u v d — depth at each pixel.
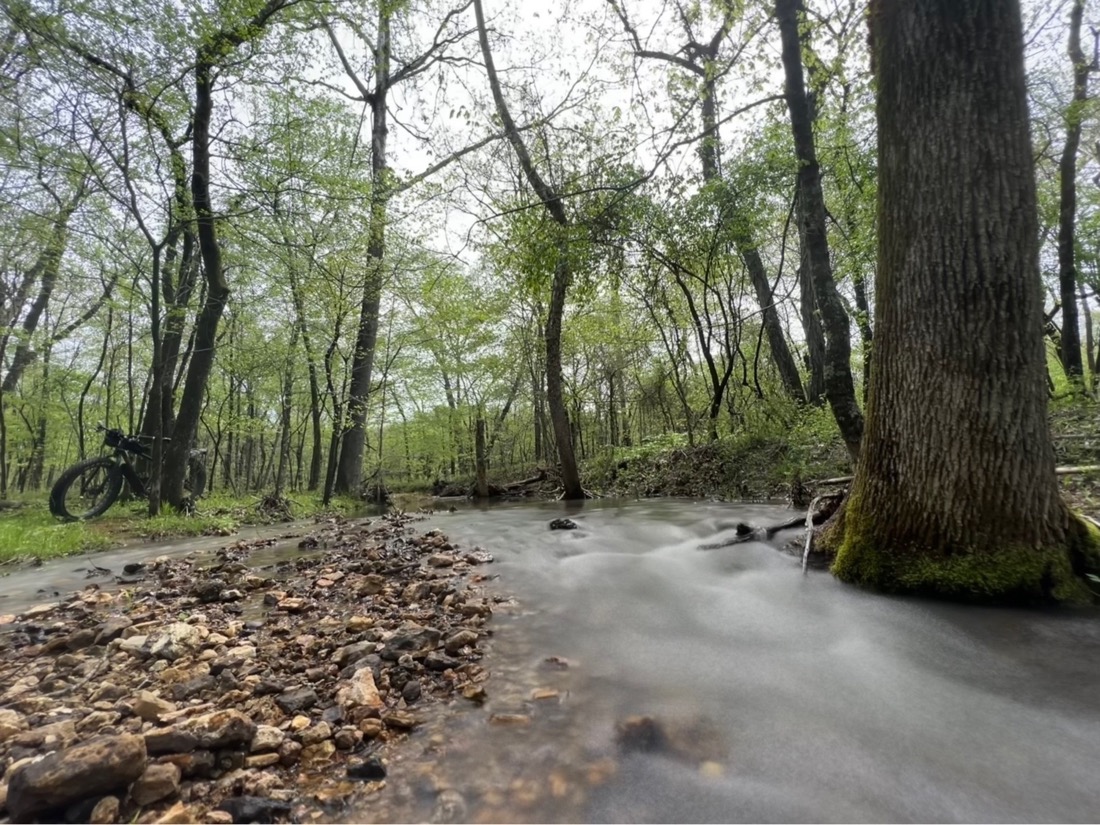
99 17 7.33
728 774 1.99
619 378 25.16
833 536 4.73
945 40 3.57
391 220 12.69
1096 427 7.99
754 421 12.44
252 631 3.61
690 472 12.66
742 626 3.55
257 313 17.39
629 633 3.46
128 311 15.65
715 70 8.62
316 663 3.00
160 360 11.60
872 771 1.99
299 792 1.89
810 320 14.29
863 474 4.14
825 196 12.26
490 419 24.70
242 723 2.12
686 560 5.57
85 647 3.48
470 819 1.74
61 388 18.89
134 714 2.42
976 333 3.51
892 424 3.89
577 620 3.72
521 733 2.27
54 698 2.70
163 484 9.66
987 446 3.49
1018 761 2.03
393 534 7.82
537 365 22.66
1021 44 3.54
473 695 2.60
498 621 3.71
